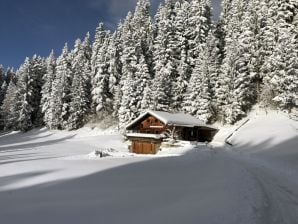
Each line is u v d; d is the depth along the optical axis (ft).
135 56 222.89
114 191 51.03
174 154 122.01
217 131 180.04
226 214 37.50
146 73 200.44
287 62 165.17
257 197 46.88
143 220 36.17
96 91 233.35
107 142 191.11
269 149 121.29
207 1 232.32
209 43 202.69
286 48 165.48
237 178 60.90
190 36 223.10
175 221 35.50
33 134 260.42
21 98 276.82
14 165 81.82
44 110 269.85
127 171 71.77
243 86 177.06
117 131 215.51
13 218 37.37
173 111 189.37
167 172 70.59
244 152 125.29
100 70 235.20
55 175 66.13
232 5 234.17
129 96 195.72
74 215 38.40
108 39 264.31
